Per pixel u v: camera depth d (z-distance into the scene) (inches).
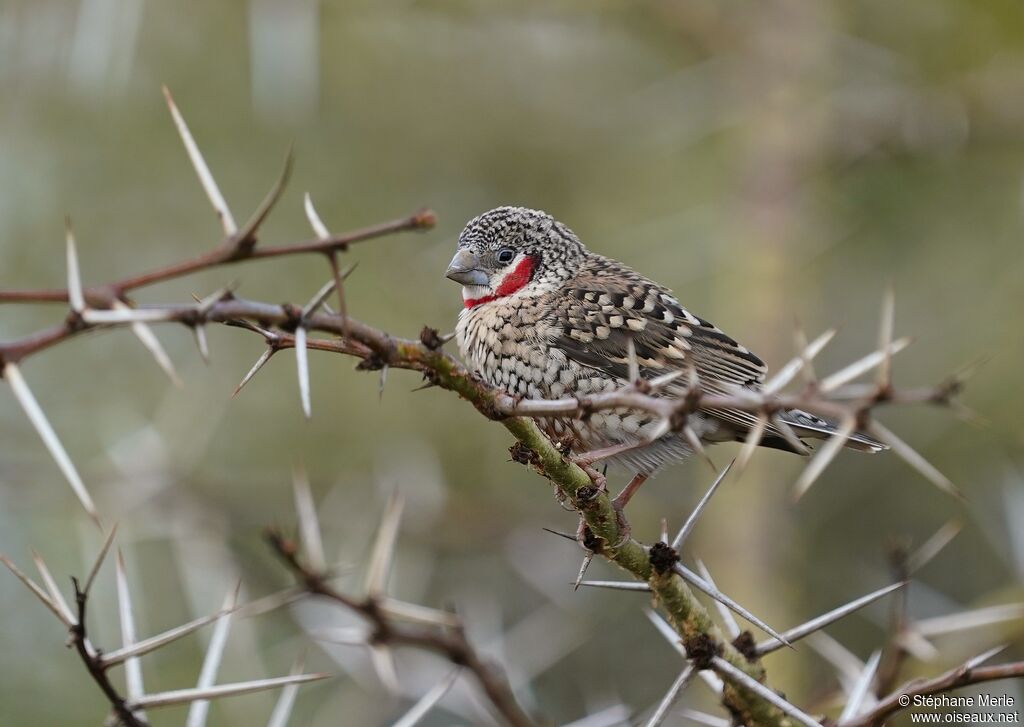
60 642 431.2
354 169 559.8
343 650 355.3
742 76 510.3
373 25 566.3
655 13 524.1
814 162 494.3
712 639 223.1
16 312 520.1
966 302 517.7
